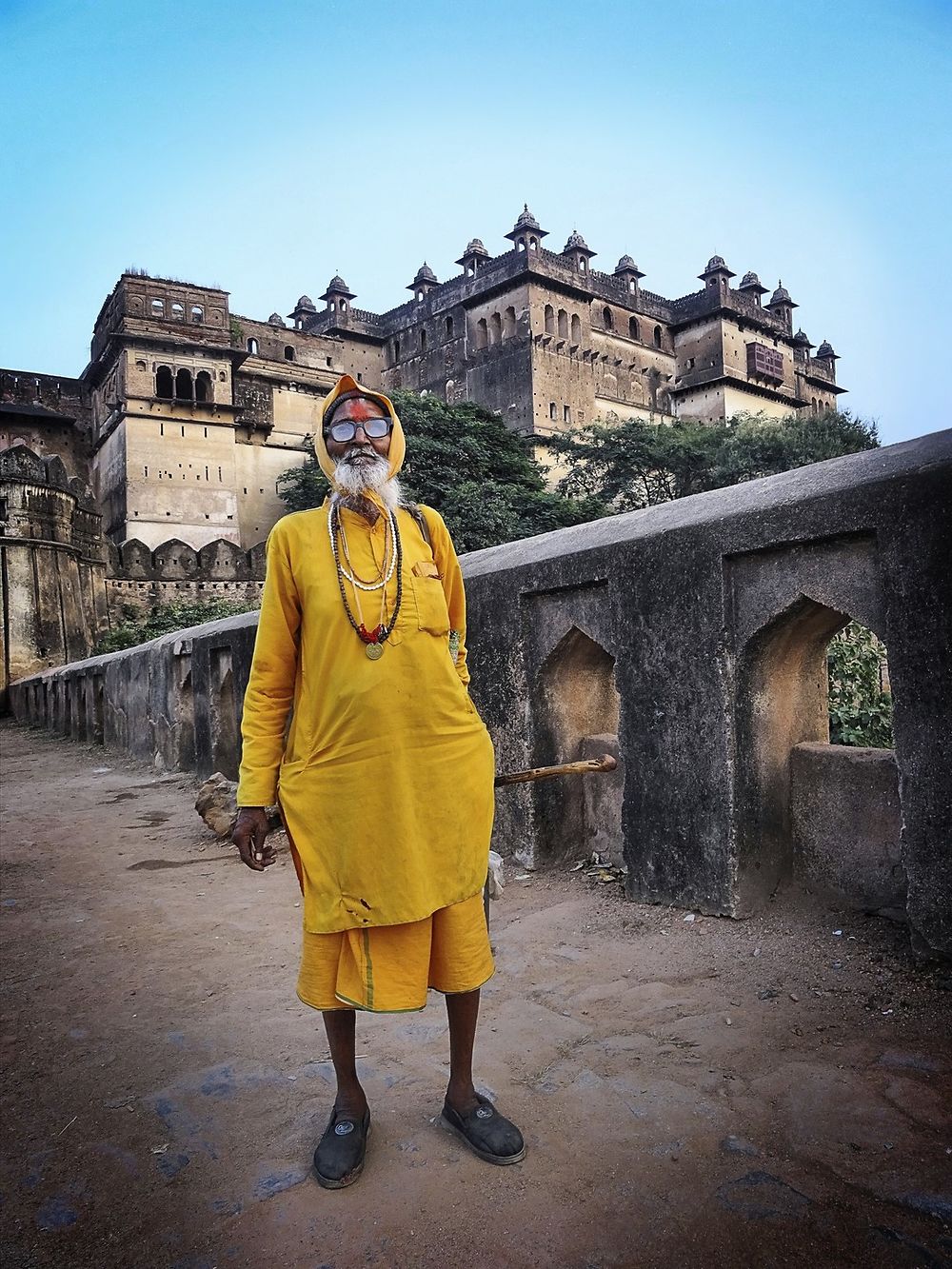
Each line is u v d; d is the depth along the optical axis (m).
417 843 1.95
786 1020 2.62
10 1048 2.80
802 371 70.00
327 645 1.95
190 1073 2.54
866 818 3.28
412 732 1.97
